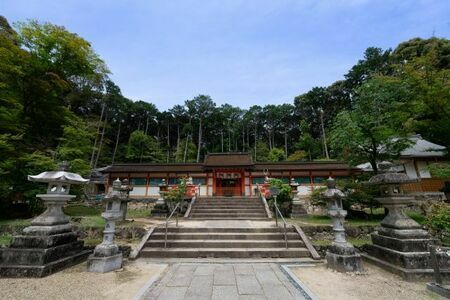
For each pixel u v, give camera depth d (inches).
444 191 546.3
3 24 616.7
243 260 232.2
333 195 215.3
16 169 421.4
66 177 212.4
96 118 1270.9
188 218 414.3
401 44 1099.9
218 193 735.1
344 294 149.3
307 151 1530.5
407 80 417.7
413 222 206.4
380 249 214.4
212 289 157.6
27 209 457.4
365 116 406.3
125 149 1566.2
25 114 487.5
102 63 587.5
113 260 201.8
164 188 535.8
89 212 494.3
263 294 149.1
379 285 165.0
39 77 493.7
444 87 386.9
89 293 149.3
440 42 852.0
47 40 493.4
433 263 163.5
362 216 440.8
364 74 1376.7
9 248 187.0
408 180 205.8
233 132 2038.6
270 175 729.6
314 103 1737.2
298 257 245.8
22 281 167.6
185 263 222.8
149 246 268.4
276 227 309.3
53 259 192.4
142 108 1840.6
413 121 430.9
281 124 2005.4
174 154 1704.0
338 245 206.7
